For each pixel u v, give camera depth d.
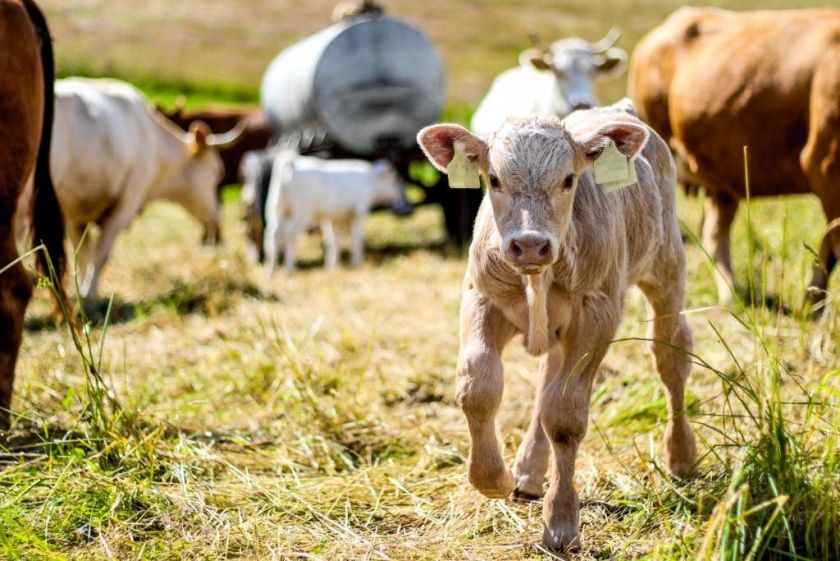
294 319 7.86
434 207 16.50
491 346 3.75
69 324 4.77
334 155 12.36
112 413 4.79
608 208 3.91
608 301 3.85
